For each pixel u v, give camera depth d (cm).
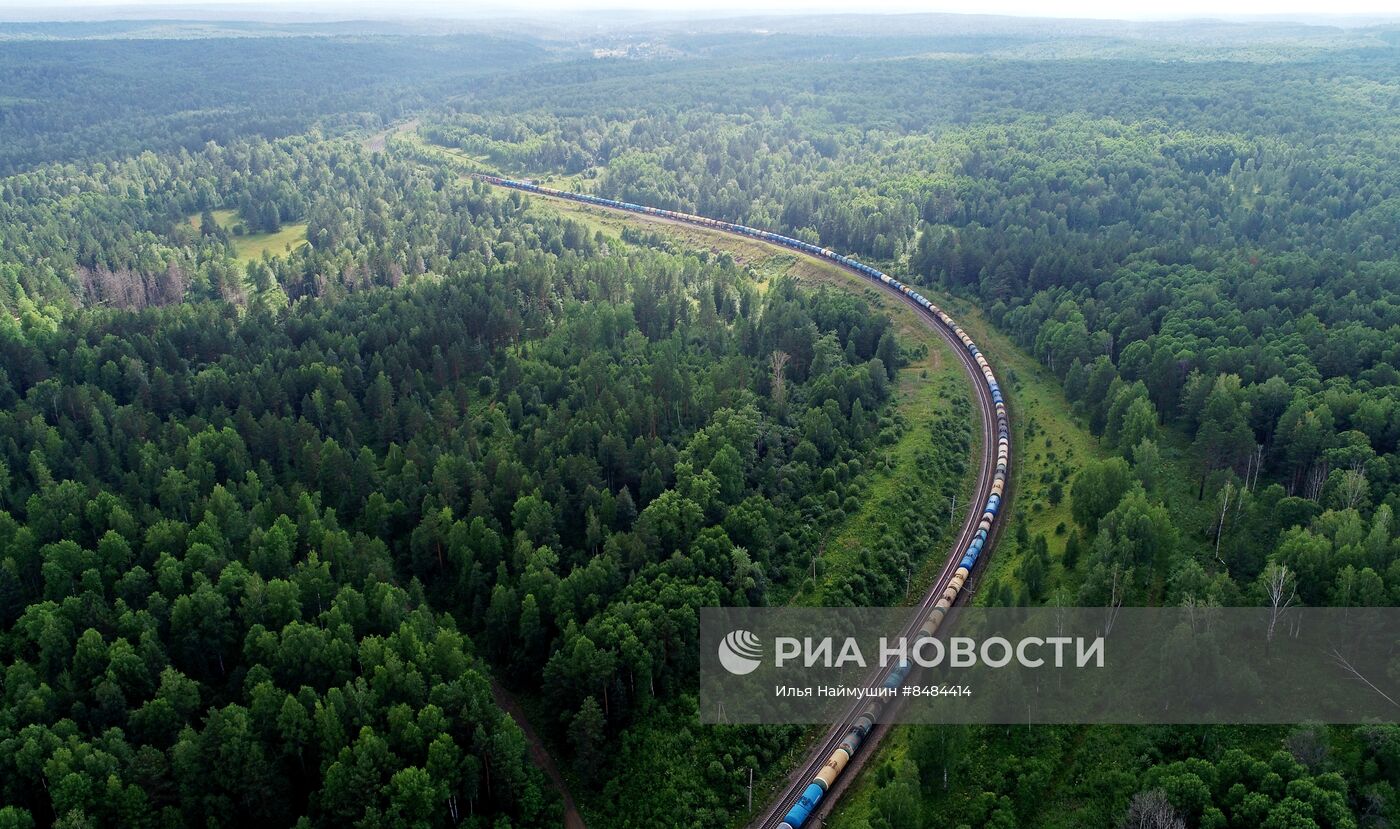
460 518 17862
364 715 12812
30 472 18650
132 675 13462
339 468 18950
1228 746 11975
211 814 12044
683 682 14650
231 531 16950
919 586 17488
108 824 11600
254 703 12781
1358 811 10856
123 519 16525
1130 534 15075
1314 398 18150
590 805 13512
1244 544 14888
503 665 15688
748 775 13675
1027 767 12644
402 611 14912
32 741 11938
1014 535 18500
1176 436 19862
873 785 13325
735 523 16800
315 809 12338
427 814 12025
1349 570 12900
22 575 15900
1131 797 11662
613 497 18112
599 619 14650
